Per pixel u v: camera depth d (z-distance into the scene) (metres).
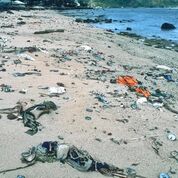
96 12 129.25
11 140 14.47
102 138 15.44
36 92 19.77
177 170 13.79
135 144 15.30
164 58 36.03
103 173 12.87
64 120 16.62
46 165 13.03
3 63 25.17
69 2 138.38
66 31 47.56
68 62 27.83
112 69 27.80
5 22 54.94
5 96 18.81
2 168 12.65
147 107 19.53
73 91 20.47
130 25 74.81
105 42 41.41
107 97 20.14
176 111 19.61
